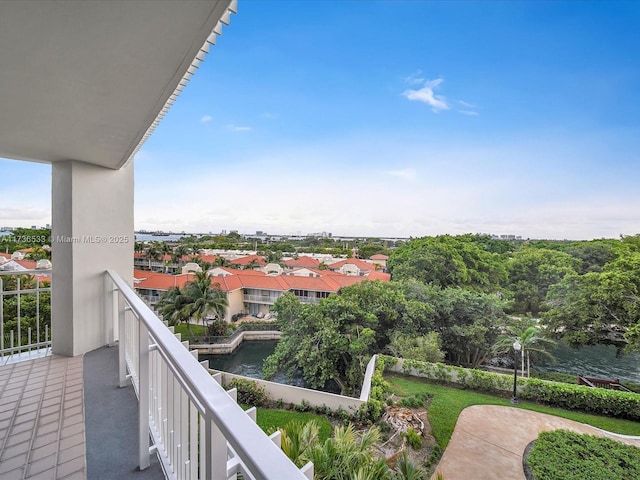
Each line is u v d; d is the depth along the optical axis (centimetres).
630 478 592
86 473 167
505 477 630
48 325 416
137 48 157
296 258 4269
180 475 126
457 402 989
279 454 48
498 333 1581
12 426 214
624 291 1470
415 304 1487
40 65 168
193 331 2086
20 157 350
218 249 4825
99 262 386
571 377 1409
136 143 302
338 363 1348
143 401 167
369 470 360
